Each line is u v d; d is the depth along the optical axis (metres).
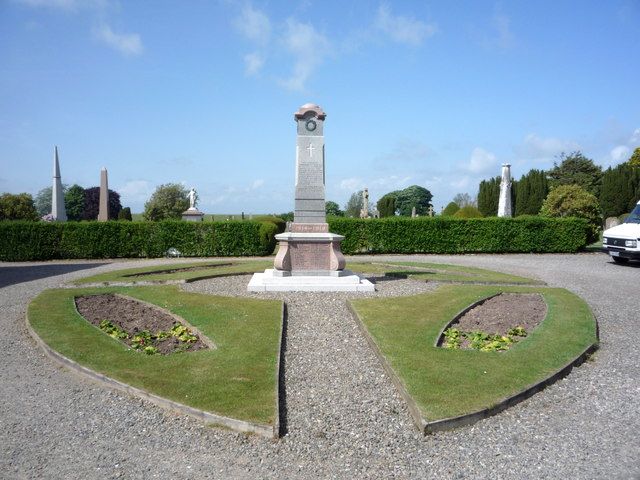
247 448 4.41
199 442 4.52
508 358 6.56
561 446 4.50
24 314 9.69
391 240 23.36
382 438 4.62
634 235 17.11
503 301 10.48
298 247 11.72
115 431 4.75
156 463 4.18
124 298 10.70
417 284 12.47
